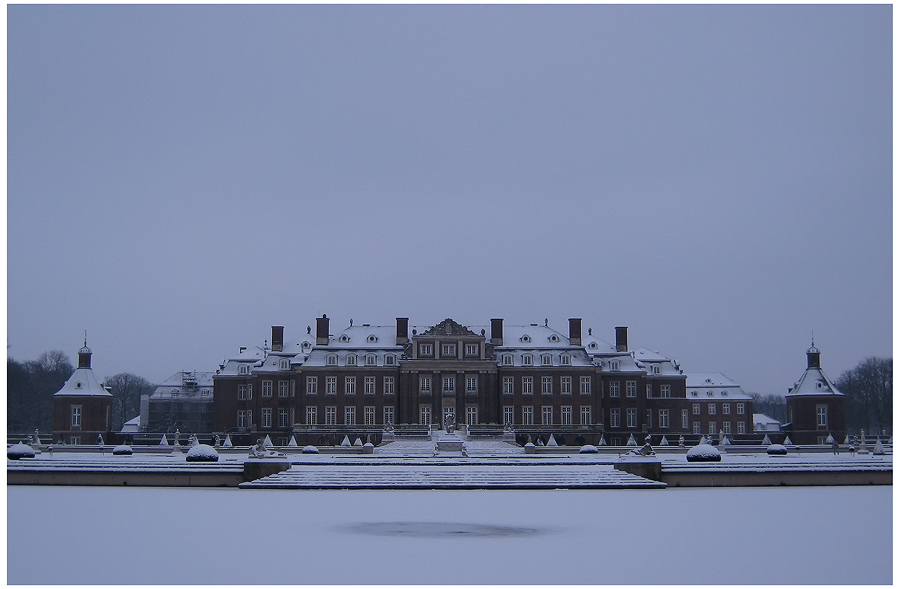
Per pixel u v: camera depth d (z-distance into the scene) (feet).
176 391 536.42
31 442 346.95
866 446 351.67
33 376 576.20
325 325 439.22
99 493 158.61
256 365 460.96
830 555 91.30
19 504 137.80
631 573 82.23
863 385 560.20
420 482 172.04
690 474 177.68
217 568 84.38
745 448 329.72
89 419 427.74
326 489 169.07
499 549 94.27
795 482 177.68
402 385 424.05
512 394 428.56
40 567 84.99
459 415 422.82
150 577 80.53
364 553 92.02
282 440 431.02
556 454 306.55
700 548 95.30
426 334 427.33
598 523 114.62
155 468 178.40
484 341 427.74
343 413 426.92
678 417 461.78
